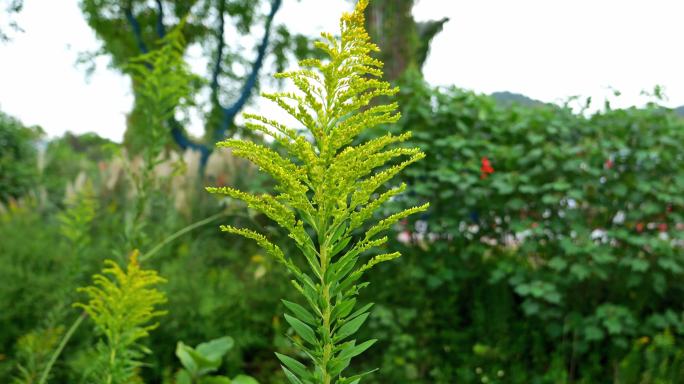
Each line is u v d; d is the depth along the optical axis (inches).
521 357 184.5
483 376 178.9
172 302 164.1
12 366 133.2
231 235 226.4
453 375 181.0
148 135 126.9
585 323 174.9
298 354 168.2
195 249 198.7
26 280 156.2
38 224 229.5
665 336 156.1
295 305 57.0
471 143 197.8
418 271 189.5
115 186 252.1
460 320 195.6
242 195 55.2
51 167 458.9
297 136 54.1
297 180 56.4
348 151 54.5
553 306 189.8
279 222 56.0
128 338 87.1
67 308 132.5
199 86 365.4
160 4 471.8
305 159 55.2
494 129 203.3
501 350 178.5
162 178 132.7
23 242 188.7
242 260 215.3
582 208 199.8
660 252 180.9
